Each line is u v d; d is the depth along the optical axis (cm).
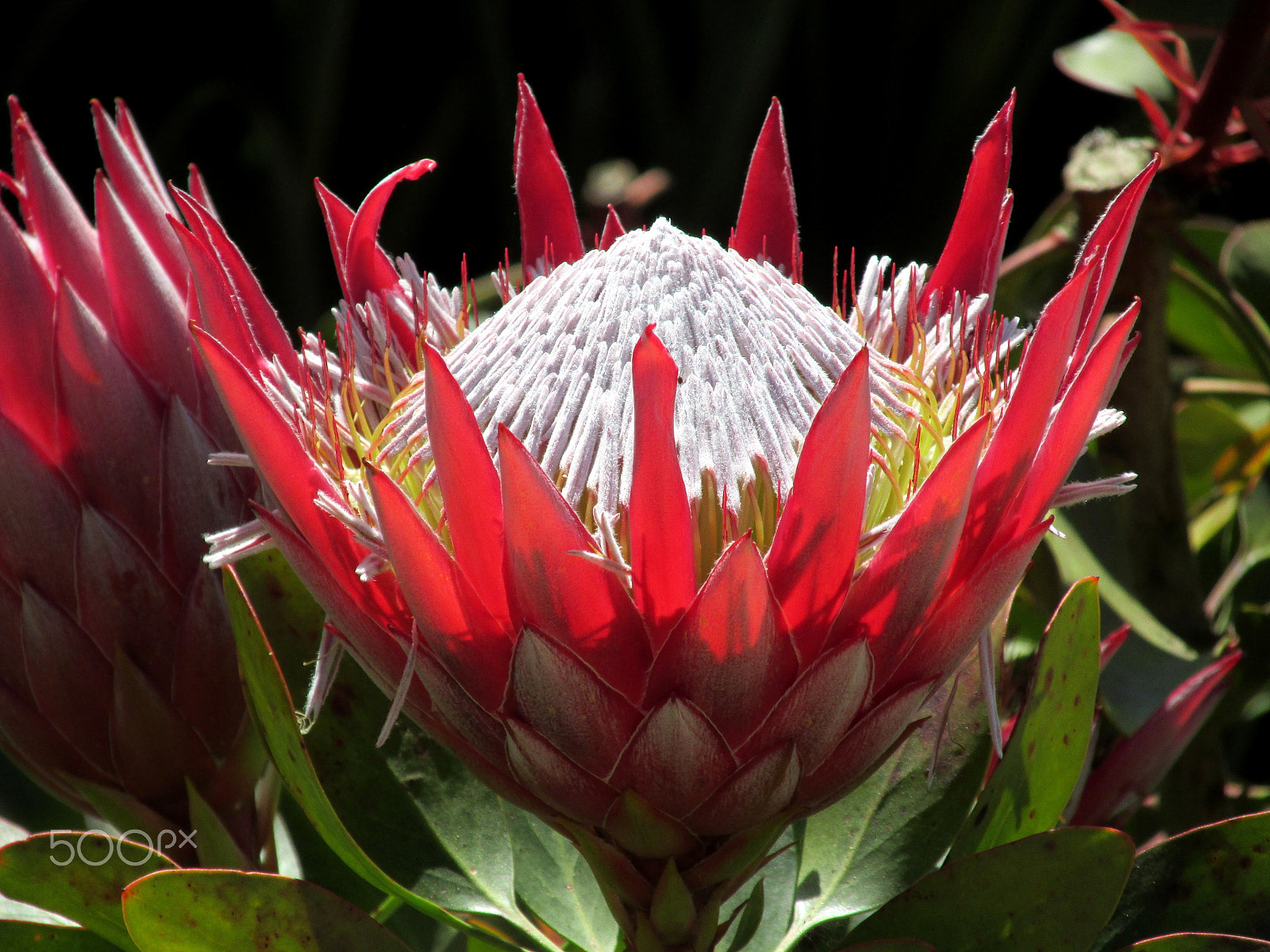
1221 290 64
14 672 55
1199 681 59
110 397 53
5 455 53
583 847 49
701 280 49
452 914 54
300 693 57
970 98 120
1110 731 64
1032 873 50
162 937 50
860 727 47
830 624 46
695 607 45
